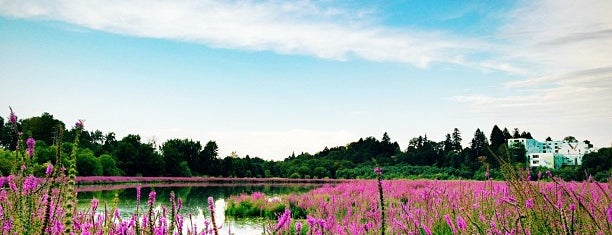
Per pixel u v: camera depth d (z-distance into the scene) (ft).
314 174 433.48
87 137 381.40
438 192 30.22
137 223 12.01
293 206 55.06
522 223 13.62
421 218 21.01
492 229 14.30
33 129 267.18
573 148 442.91
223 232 34.24
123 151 307.99
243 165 433.89
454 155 378.53
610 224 12.31
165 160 349.41
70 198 9.48
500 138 371.56
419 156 420.77
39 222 10.85
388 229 22.81
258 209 56.75
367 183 87.92
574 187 23.72
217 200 92.94
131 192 116.67
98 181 184.96
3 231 11.74
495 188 26.43
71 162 9.48
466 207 18.12
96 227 13.33
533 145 466.29
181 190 148.87
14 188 11.73
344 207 38.42
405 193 55.83
